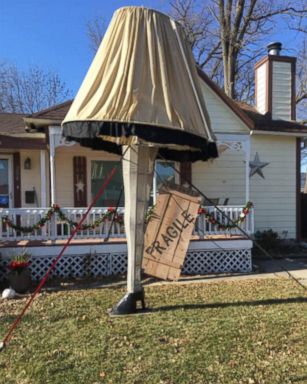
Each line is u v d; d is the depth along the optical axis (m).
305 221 14.33
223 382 3.71
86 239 8.82
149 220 8.28
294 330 4.98
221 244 9.21
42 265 8.37
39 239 8.62
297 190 12.56
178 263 8.12
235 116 11.19
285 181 12.48
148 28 5.15
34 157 11.54
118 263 8.70
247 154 10.52
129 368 4.00
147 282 7.93
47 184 11.32
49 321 5.36
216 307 5.98
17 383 3.74
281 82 12.88
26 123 9.62
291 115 12.91
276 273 8.91
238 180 12.21
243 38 20.28
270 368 3.97
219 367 3.99
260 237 11.59
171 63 5.18
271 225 12.39
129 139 5.66
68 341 4.67
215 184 12.11
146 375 3.85
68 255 8.48
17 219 10.21
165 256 8.12
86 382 3.73
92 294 6.83
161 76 5.05
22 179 11.47
